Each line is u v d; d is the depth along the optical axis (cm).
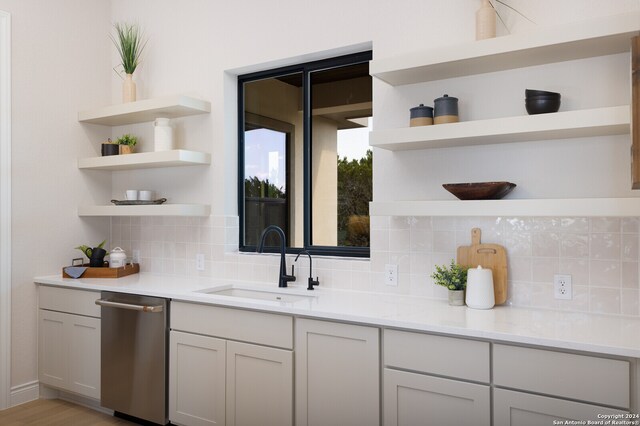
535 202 211
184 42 359
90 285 317
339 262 296
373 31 283
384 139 247
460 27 257
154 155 333
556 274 235
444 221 262
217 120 343
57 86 363
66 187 368
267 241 352
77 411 329
